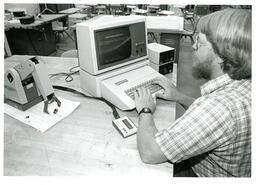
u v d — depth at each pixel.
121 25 1.14
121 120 0.98
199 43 0.76
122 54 1.20
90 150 0.84
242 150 0.72
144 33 1.27
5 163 0.79
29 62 0.98
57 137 0.91
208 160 0.83
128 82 1.15
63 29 4.20
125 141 0.88
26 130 0.96
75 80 1.43
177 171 1.02
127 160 0.79
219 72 0.76
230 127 0.65
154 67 1.43
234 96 0.67
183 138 0.67
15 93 1.05
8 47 3.37
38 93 1.14
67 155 0.82
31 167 0.77
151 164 0.77
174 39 2.07
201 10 4.77
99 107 1.12
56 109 1.06
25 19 3.24
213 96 0.69
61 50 4.32
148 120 0.88
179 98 1.15
